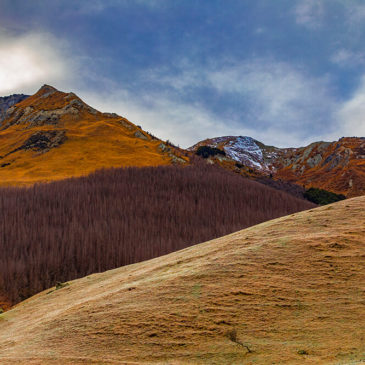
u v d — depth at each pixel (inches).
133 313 569.9
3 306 3334.2
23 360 466.6
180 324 507.8
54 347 504.1
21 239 4308.6
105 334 514.6
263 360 399.9
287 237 827.4
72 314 649.0
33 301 1216.2
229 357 416.5
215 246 978.7
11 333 735.7
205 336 470.6
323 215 979.9
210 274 678.5
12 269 3683.6
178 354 436.1
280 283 600.4
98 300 708.7
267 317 502.0
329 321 471.5
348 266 627.5
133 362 427.8
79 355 462.0
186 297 595.5
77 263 4178.2
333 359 380.2
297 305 525.7
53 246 4234.7
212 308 542.0
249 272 657.6
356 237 751.1
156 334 490.3
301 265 657.6
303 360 387.2
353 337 424.5
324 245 725.9
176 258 1034.7
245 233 1048.2
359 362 347.9
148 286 705.0
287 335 451.5
